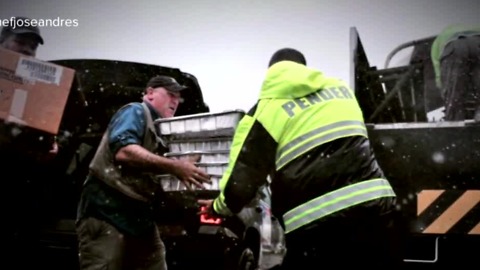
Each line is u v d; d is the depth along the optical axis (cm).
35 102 396
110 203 382
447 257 370
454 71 421
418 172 371
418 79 472
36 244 521
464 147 366
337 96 298
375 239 275
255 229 604
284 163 284
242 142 287
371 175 283
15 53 393
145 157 369
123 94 649
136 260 398
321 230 274
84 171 566
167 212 539
